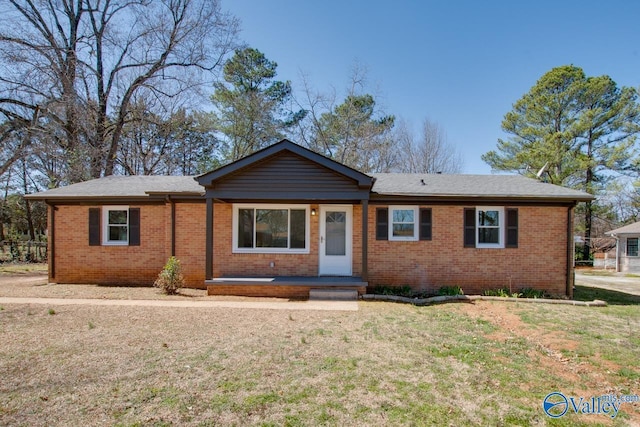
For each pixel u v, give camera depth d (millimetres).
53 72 18281
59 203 11422
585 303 9148
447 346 5457
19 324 6461
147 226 11312
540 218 10688
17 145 19062
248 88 27578
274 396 3695
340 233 10945
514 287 10633
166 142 25281
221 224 10898
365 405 3539
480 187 11148
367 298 9438
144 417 3246
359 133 27406
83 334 5840
